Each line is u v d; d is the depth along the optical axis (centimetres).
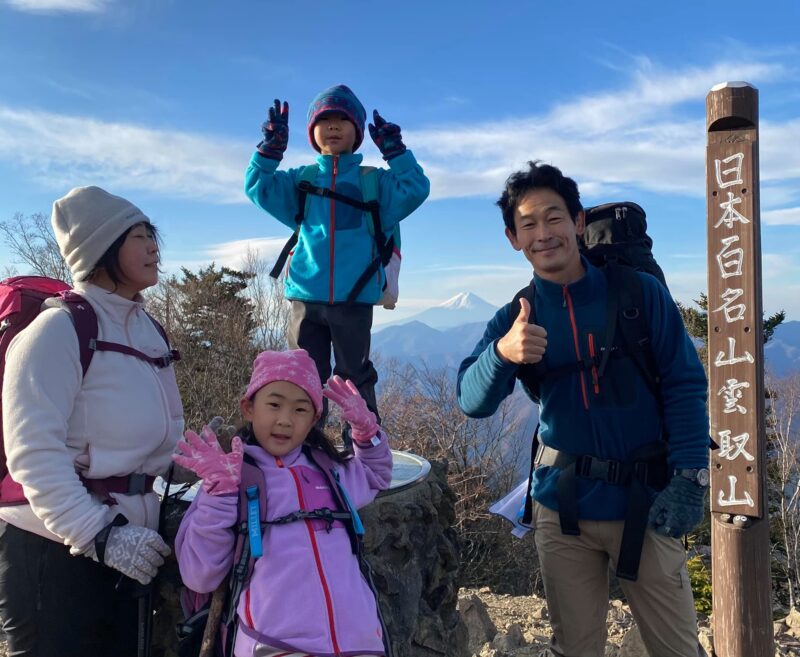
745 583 356
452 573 350
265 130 378
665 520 221
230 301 2505
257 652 196
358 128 381
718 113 360
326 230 371
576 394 239
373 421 255
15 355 217
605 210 267
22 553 221
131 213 240
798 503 2088
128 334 243
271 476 223
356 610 206
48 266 2302
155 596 275
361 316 374
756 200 357
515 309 256
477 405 245
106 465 227
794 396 2188
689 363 230
